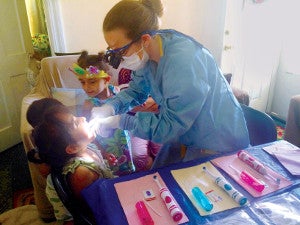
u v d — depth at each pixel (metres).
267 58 2.70
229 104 0.91
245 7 2.31
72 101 1.54
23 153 2.23
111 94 1.56
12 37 2.15
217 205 0.66
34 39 2.46
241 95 1.80
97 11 2.26
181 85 0.75
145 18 0.77
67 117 0.87
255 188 0.71
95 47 2.38
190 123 0.78
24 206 1.57
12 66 2.19
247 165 0.81
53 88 1.63
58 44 2.24
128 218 0.62
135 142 1.46
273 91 2.96
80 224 0.74
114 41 0.79
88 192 0.72
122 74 1.73
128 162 1.30
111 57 0.84
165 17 2.49
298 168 0.79
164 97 0.81
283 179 0.75
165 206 0.66
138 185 0.73
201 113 0.85
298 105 1.74
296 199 0.68
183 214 0.63
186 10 2.53
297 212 0.63
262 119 1.16
